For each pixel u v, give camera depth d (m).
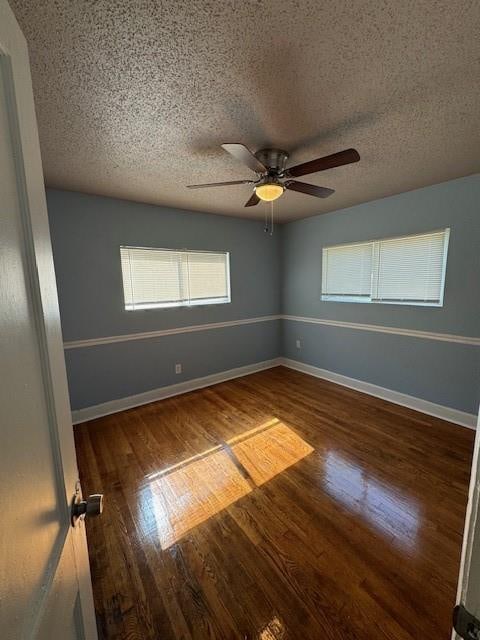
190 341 3.50
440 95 1.31
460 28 0.96
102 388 2.90
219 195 2.73
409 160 2.03
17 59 0.49
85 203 2.65
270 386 3.62
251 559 1.37
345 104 1.37
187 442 2.38
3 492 0.36
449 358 2.62
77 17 0.90
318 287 3.81
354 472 1.97
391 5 0.88
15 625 0.35
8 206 0.43
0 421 0.36
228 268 3.76
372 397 3.23
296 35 0.98
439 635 1.06
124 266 2.95
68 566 0.58
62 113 1.40
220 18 0.92
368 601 1.18
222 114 1.44
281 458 2.14
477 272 2.39
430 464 2.04
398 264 2.93
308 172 1.71
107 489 1.85
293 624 1.11
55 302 0.62
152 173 2.17
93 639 0.75
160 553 1.41
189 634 1.09
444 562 1.33
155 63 1.10
